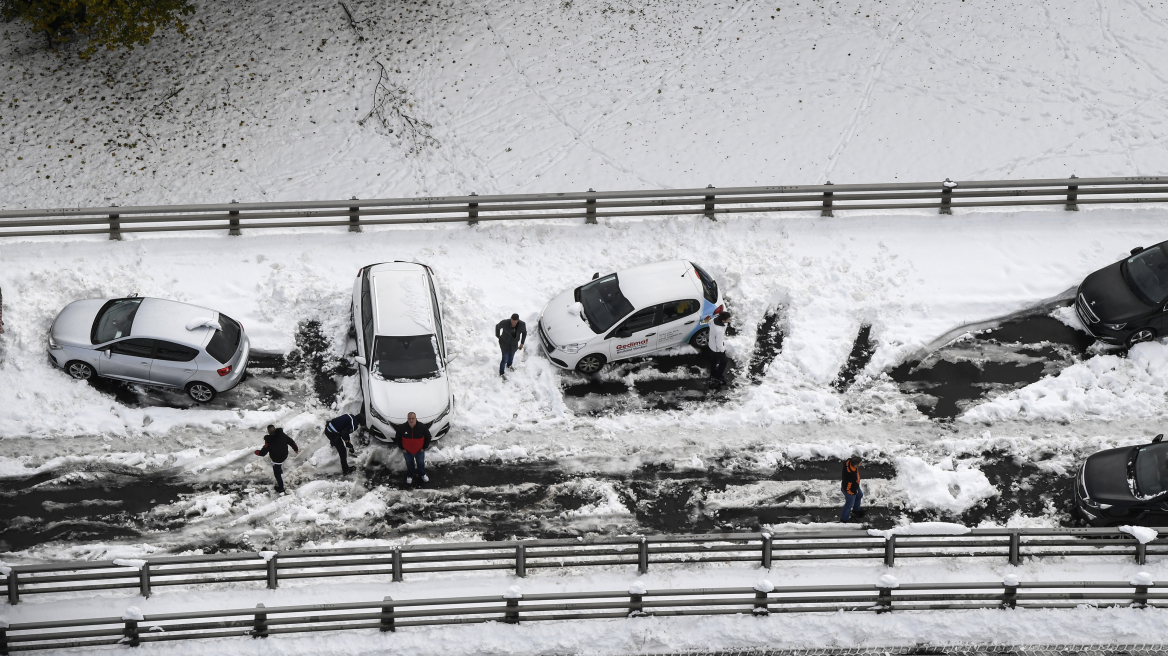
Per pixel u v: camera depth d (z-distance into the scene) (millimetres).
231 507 35719
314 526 35375
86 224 42906
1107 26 59969
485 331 41875
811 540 34969
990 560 35031
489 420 38938
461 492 36656
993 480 37531
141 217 47188
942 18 61406
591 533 35688
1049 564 34688
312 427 38312
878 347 41938
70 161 55156
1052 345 42000
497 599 31484
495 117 57500
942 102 57062
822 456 38250
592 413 39438
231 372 38438
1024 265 44906
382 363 37781
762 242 45844
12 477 36000
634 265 44812
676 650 32094
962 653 32406
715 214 46781
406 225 46438
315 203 44000
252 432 38094
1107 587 32438
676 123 56875
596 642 32094
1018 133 55188
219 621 31969
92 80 59125
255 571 34250
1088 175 52594
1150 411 39281
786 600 32250
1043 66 58406
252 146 56156
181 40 61312
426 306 39344
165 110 57812
